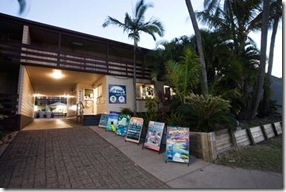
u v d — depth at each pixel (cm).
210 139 438
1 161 396
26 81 944
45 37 1043
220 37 884
